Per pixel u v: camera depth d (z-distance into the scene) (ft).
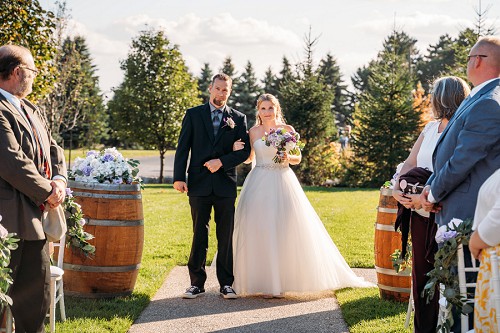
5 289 10.77
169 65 90.38
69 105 91.35
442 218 12.87
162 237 33.76
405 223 15.34
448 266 11.43
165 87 89.10
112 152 20.33
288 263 21.15
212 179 20.79
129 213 19.67
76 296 19.86
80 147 144.46
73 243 17.33
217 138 21.03
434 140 15.38
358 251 29.63
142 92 89.81
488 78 12.63
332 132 83.97
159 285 22.41
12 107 13.24
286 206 21.39
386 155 77.77
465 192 12.35
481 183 12.19
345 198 58.23
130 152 171.53
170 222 40.19
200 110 21.26
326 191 68.44
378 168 78.59
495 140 11.88
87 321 17.31
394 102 77.87
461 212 12.36
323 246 21.85
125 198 19.62
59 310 18.35
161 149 90.48
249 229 21.20
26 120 13.48
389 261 19.61
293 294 21.61
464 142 12.05
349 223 39.68
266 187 21.44
